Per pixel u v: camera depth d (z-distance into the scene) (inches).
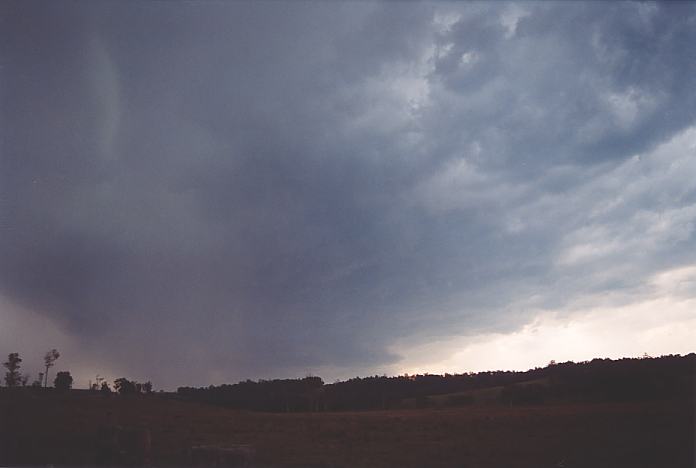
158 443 909.8
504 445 934.4
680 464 757.9
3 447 797.9
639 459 784.3
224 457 776.3
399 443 989.2
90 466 709.9
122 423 1087.6
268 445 953.5
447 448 921.5
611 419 1163.3
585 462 775.7
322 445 960.9
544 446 904.3
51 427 964.0
